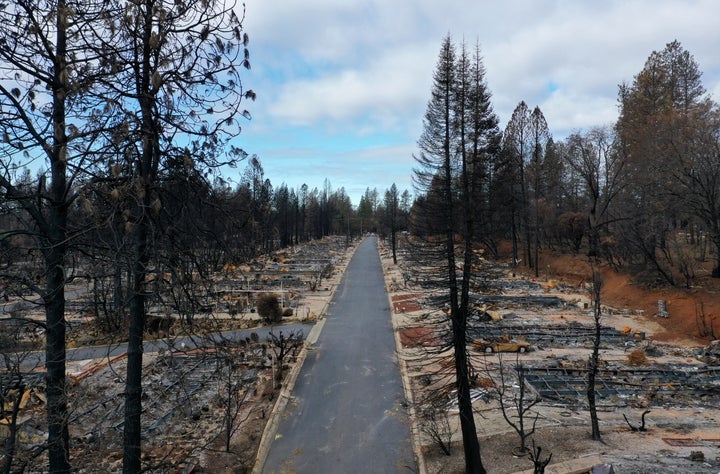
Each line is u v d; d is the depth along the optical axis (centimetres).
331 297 4947
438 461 1736
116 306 897
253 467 1692
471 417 1647
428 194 1895
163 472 1269
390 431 1980
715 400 2255
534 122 6225
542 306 4403
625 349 3084
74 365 2678
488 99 1855
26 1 790
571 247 6481
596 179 5562
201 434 1905
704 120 4047
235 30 866
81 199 755
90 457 1245
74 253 916
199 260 880
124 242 752
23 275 903
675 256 4600
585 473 1532
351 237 13775
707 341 3142
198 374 2466
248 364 2708
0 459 995
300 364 2791
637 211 4391
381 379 2553
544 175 6806
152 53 832
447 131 1834
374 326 3697
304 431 1984
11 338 1144
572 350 3064
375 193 17950
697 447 1691
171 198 899
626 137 5022
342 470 1698
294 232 12100
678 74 4938
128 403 920
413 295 4853
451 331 1850
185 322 954
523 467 1605
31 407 1925
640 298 4153
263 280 5684
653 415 2062
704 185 3706
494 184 1875
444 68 1838
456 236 2044
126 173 824
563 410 2119
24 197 805
